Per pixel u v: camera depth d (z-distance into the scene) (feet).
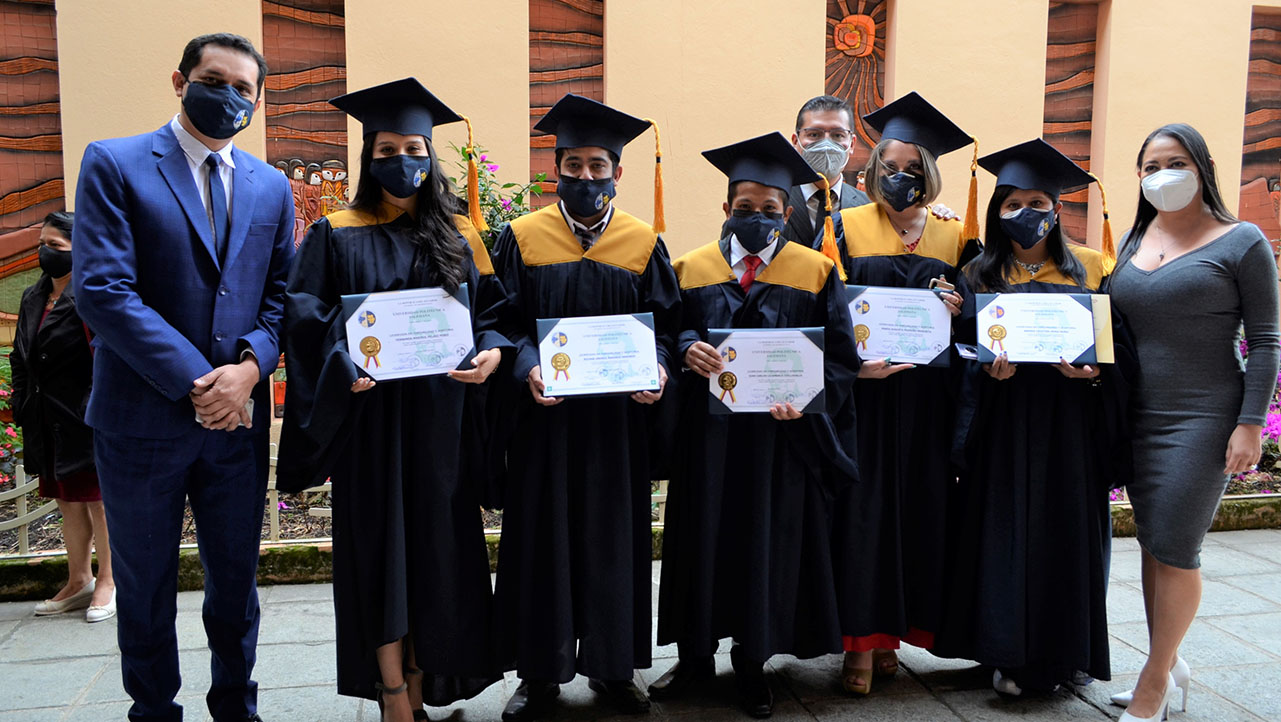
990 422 9.86
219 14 16.85
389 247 8.51
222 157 8.13
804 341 9.14
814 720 9.44
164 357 7.33
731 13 18.89
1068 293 9.72
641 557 9.35
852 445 9.55
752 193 9.24
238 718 8.74
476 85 17.93
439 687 9.13
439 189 8.72
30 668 10.68
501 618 9.20
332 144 17.87
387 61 17.51
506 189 18.06
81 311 7.25
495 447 9.06
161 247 7.59
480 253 9.23
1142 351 9.30
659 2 18.57
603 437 9.04
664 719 9.47
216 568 8.32
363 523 8.40
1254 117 21.59
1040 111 20.22
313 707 9.77
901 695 10.09
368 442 8.38
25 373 12.42
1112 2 20.24
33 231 17.01
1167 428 9.04
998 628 9.59
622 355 8.70
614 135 9.00
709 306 9.61
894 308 9.62
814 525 9.68
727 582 9.66
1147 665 9.16
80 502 12.34
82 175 7.45
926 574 10.00
